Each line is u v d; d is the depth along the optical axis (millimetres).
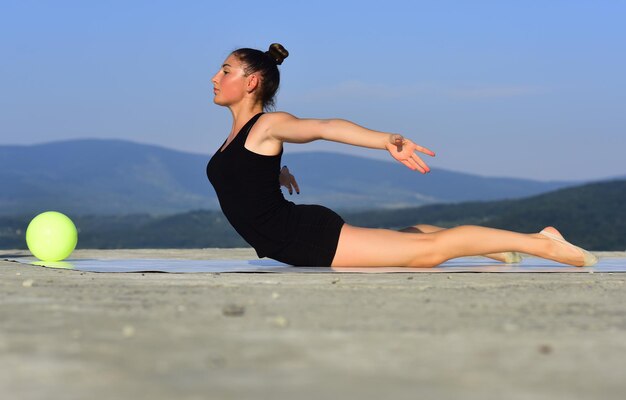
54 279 5637
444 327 3201
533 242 7051
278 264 7934
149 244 89000
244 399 2012
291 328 3150
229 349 2676
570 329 3180
